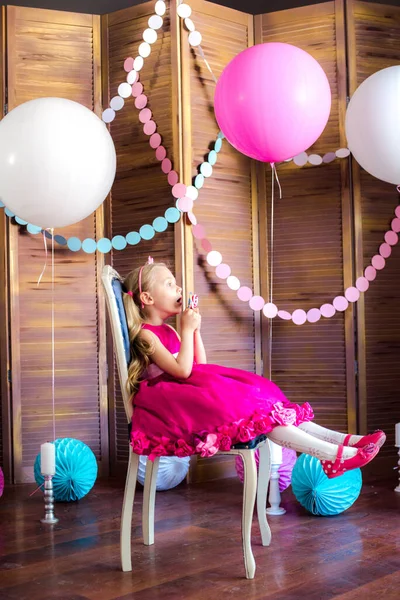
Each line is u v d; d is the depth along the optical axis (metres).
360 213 3.38
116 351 2.17
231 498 2.93
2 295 3.39
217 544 2.30
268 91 2.74
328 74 3.42
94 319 3.48
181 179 3.25
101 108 3.50
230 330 3.39
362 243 3.38
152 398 2.09
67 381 3.43
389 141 2.89
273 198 3.49
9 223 3.38
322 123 2.87
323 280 3.40
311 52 3.45
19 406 3.36
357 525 2.47
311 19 3.45
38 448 3.39
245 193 3.48
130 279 2.31
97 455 3.45
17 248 3.39
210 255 3.26
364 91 2.97
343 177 3.38
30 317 3.40
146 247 3.35
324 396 3.40
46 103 2.74
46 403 3.40
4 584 1.98
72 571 2.08
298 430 1.97
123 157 3.44
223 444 1.97
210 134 3.36
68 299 3.44
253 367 3.47
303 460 2.61
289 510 2.70
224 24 3.42
